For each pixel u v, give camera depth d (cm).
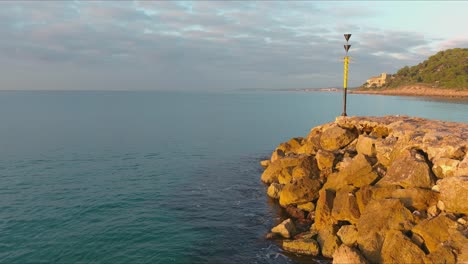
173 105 17812
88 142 5722
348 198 2122
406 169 2128
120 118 10219
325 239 1953
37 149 5047
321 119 9781
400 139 2489
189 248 2055
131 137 6359
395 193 2030
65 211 2631
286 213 2531
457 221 1714
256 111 13175
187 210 2658
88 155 4694
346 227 1950
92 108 14688
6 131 6900
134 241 2144
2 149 5006
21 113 11581
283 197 2619
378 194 2102
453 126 2678
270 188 2922
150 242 2133
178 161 4422
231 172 3834
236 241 2133
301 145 3784
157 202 2842
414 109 10862
